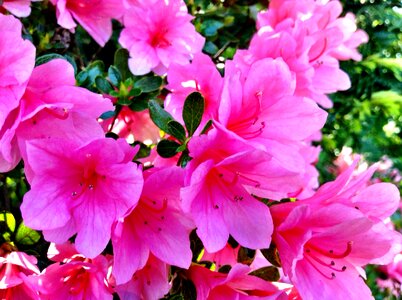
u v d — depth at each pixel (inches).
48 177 9.4
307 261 10.1
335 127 29.5
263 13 15.7
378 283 25.4
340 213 9.5
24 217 9.1
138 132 13.7
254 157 9.2
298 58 13.4
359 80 27.1
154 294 10.3
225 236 9.7
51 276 10.2
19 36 8.9
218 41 18.9
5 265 10.4
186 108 10.3
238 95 9.8
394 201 10.5
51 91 9.3
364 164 14.5
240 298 10.1
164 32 14.6
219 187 10.0
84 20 14.9
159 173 9.3
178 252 9.8
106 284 10.1
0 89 9.0
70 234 9.5
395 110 30.8
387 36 26.8
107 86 13.1
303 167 10.0
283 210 10.3
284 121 10.2
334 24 16.4
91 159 9.3
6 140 8.9
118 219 9.2
